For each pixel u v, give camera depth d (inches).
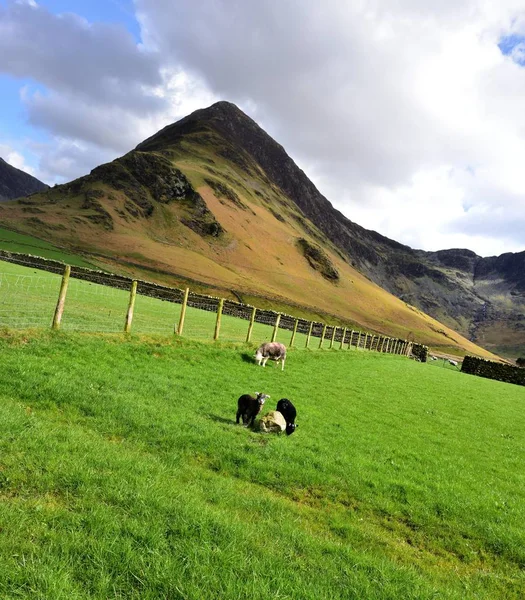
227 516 237.8
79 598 149.2
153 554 179.8
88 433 333.7
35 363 464.8
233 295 4544.8
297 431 479.8
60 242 4200.3
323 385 796.6
